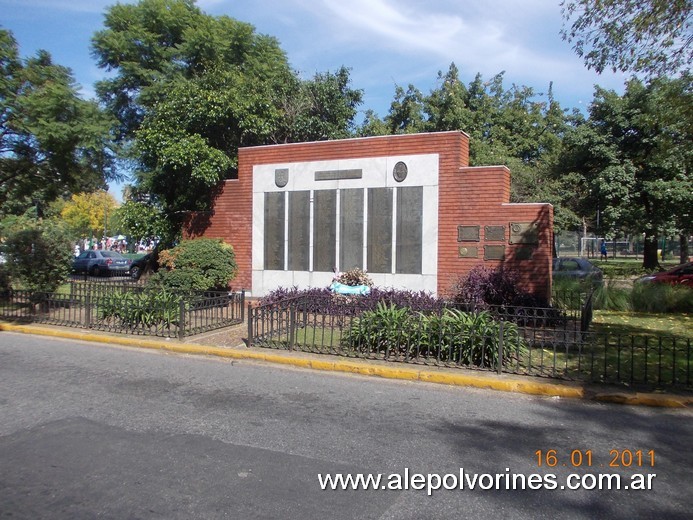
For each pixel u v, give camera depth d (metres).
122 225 17.16
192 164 15.16
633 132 24.69
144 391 7.11
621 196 24.89
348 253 14.02
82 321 12.28
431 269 13.07
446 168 12.95
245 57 20.94
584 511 4.01
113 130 18.61
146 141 15.70
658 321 13.20
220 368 8.58
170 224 16.80
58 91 14.16
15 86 14.59
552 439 5.51
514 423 6.02
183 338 10.41
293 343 9.42
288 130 20.62
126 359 9.16
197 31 19.17
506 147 27.05
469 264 12.68
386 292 12.55
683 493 4.32
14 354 9.52
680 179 24.34
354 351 9.06
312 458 4.91
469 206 12.72
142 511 3.88
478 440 5.45
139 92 20.11
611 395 6.88
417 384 7.70
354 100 22.89
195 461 4.79
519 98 30.66
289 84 21.05
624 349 9.46
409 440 5.42
